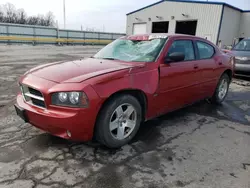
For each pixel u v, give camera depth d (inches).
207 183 82.8
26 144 105.2
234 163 97.2
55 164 90.4
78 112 86.9
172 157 100.0
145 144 111.3
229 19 760.3
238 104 191.6
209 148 110.1
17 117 137.5
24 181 79.0
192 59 143.9
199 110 170.4
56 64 122.6
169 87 124.5
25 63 378.0
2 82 231.1
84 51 713.6
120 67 107.0
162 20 894.4
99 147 105.7
